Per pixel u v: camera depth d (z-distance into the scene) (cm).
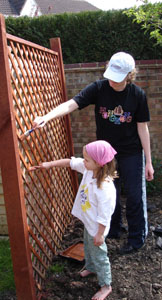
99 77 489
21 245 212
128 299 234
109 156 213
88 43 524
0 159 197
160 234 327
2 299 240
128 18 501
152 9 418
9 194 203
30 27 539
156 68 479
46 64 307
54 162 243
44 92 291
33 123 222
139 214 288
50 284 256
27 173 235
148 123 502
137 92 258
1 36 178
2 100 187
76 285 249
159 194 441
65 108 251
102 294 234
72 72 491
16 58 218
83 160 242
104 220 211
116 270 270
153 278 257
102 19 511
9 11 1597
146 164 280
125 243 310
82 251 299
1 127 192
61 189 337
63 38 529
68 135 382
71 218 380
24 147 223
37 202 255
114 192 218
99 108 266
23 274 218
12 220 208
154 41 508
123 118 262
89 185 221
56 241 306
